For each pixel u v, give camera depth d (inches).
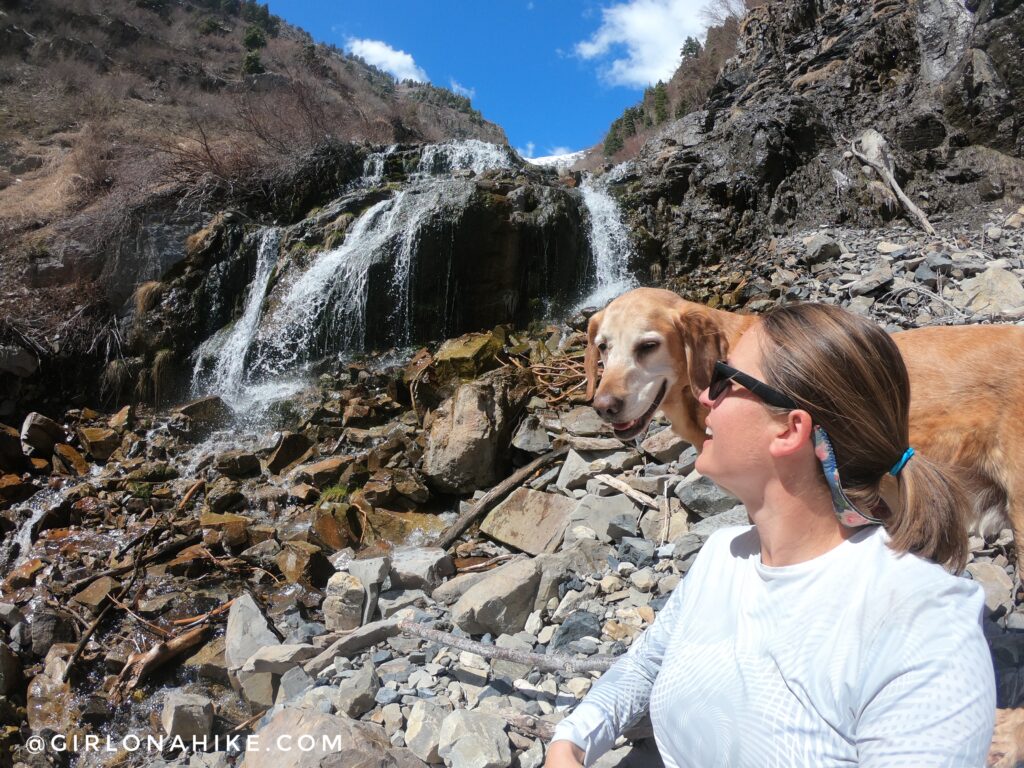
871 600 46.3
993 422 104.8
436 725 120.4
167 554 236.1
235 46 1440.7
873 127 444.8
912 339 114.6
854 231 391.9
